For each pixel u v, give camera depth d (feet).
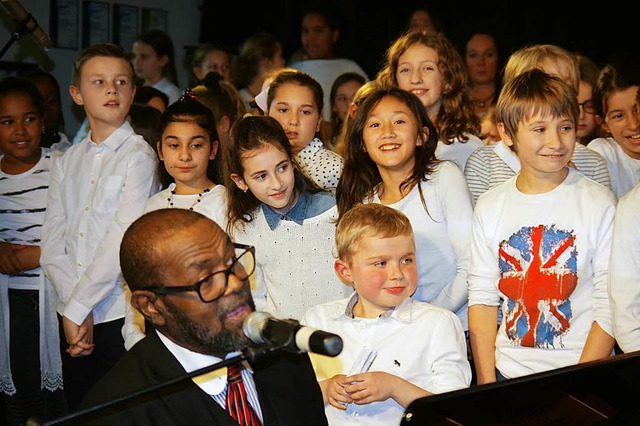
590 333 8.21
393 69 11.50
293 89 11.08
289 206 9.41
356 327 8.02
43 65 19.08
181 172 10.36
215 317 5.64
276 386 6.03
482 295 8.77
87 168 11.14
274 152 9.01
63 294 11.12
